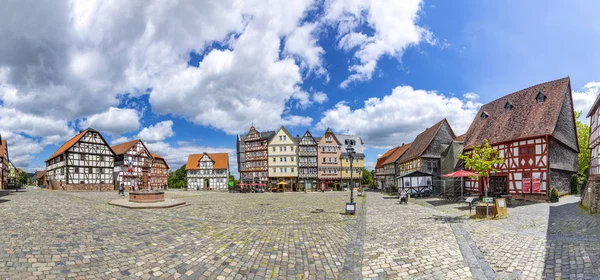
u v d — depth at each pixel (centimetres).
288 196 4178
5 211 1573
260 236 1132
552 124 2612
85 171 5719
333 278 725
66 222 1255
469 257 841
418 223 1455
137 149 7219
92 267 711
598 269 684
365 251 952
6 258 720
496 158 1677
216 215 1742
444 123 4647
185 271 726
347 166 7444
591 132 2497
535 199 2647
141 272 703
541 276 681
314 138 7425
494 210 1580
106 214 1583
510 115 3177
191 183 8769
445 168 4038
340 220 1592
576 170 3222
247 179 7650
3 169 6356
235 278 702
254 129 7756
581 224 1246
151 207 2006
